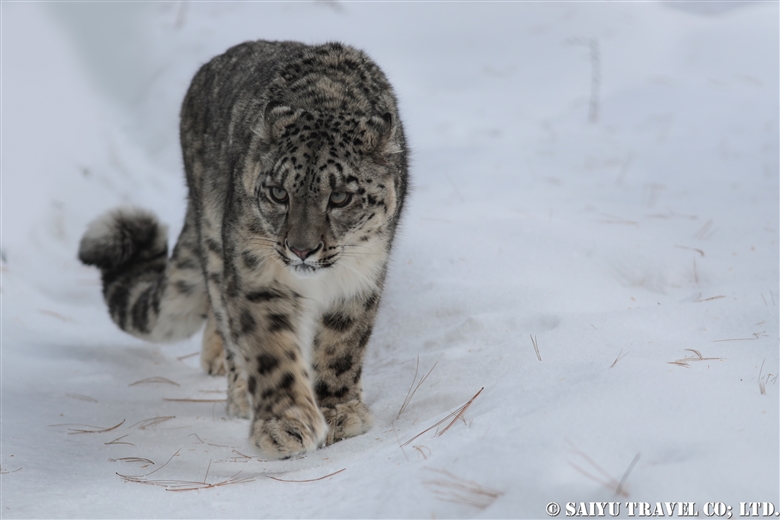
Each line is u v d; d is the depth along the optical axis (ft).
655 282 34.06
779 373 20.40
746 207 45.29
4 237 45.75
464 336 28.91
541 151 61.05
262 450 22.62
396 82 78.74
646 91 74.23
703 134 63.46
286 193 23.21
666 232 40.16
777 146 59.26
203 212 30.01
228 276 25.22
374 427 24.45
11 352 33.12
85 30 71.56
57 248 47.85
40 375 31.32
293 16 88.89
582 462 15.62
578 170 55.57
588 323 26.58
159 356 36.19
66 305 41.81
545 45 86.48
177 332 34.42
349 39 86.02
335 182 23.08
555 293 31.94
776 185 49.73
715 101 71.05
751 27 87.40
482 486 15.84
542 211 44.96
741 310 26.94
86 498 19.54
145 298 34.45
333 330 25.89
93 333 37.88
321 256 23.21
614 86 77.20
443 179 54.24
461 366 25.80
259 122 24.21
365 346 26.40
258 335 24.45
